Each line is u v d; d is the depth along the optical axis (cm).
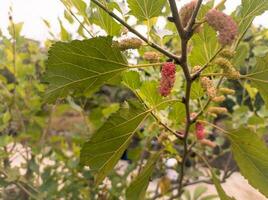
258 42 40
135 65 17
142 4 18
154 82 21
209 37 21
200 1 16
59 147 45
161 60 23
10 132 44
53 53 16
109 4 20
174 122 26
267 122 39
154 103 22
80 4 20
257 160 20
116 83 20
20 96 43
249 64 36
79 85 18
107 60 17
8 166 38
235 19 20
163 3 18
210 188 55
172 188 41
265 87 19
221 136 41
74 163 38
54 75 17
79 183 39
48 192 37
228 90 22
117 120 18
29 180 39
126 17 20
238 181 53
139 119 19
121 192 38
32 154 41
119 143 19
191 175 41
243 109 40
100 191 40
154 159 25
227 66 18
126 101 18
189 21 16
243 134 20
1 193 41
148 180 24
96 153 19
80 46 16
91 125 44
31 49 45
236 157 21
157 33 23
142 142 40
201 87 21
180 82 29
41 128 45
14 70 41
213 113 25
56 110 46
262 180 21
